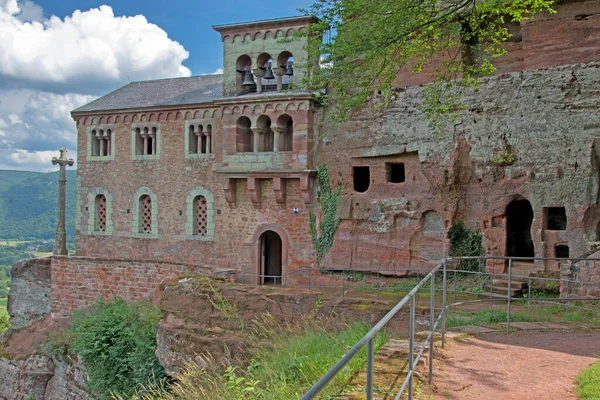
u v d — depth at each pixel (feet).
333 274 77.77
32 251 337.52
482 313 45.16
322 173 78.74
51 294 87.81
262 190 82.48
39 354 80.59
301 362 32.32
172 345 59.21
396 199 73.77
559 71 61.72
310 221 79.46
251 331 55.01
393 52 54.54
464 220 69.62
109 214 95.86
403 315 51.78
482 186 67.21
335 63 68.59
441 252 70.79
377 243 75.10
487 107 66.23
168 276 76.07
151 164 92.07
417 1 51.11
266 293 58.90
